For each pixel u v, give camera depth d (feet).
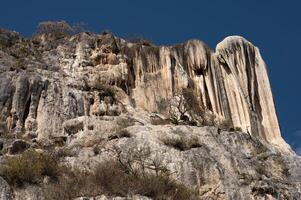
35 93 148.36
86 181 103.40
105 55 170.50
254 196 117.60
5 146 128.06
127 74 168.35
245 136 141.28
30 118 143.64
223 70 177.27
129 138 125.70
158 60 174.81
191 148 125.29
